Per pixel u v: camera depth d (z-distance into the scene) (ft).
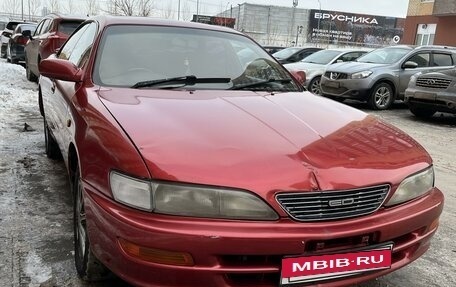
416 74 32.60
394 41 171.63
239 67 11.95
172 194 6.99
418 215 8.14
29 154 17.33
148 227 6.86
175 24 12.64
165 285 7.00
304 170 7.41
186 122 8.36
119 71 10.80
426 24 87.92
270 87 11.56
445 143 25.05
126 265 7.13
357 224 7.45
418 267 10.53
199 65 11.47
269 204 7.06
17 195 13.28
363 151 8.29
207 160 7.28
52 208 12.48
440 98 30.09
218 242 6.81
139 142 7.57
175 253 6.84
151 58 11.27
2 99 28.66
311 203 7.25
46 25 36.73
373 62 37.35
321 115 9.64
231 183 7.04
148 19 12.67
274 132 8.36
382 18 180.86
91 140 8.38
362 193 7.63
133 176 7.18
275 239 6.91
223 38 12.73
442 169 19.60
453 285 9.82
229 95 10.41
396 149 8.75
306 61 44.78
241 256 6.98
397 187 8.04
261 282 7.15
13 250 10.15
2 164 16.01
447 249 11.51
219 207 7.01
